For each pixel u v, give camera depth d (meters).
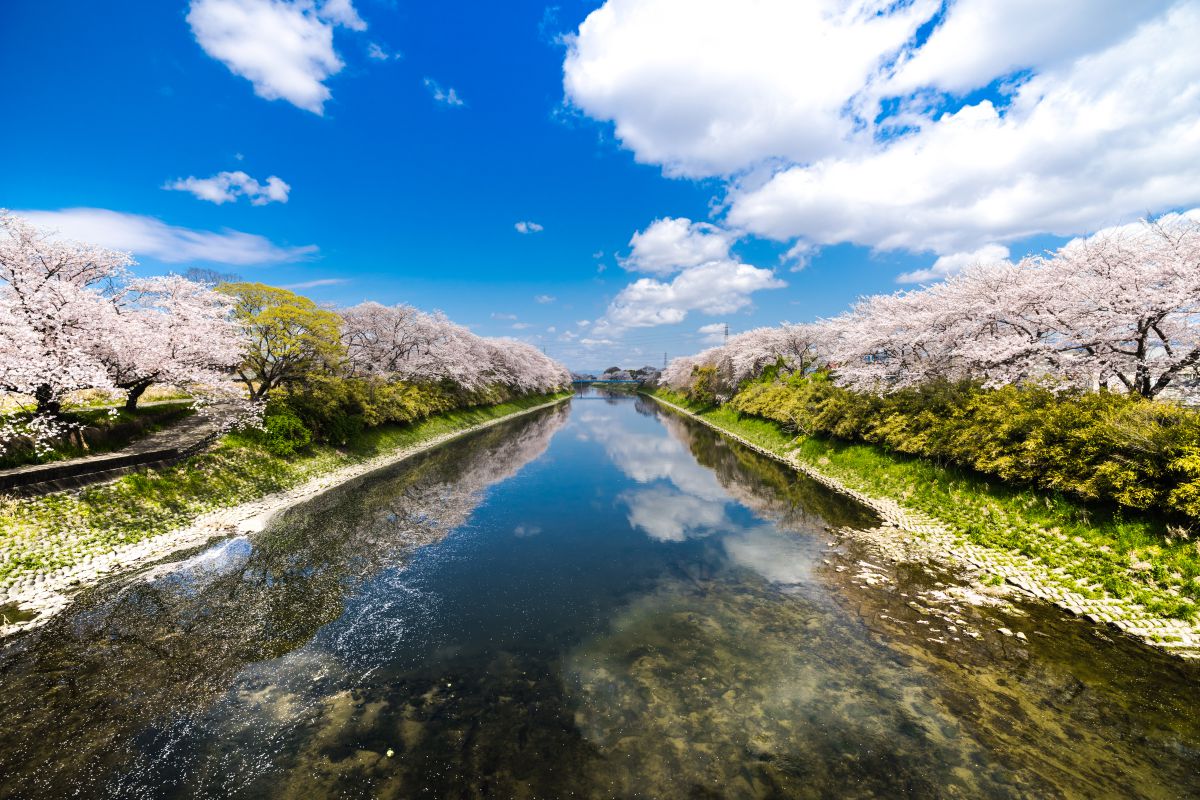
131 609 10.11
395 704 7.33
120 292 17.80
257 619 9.88
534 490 21.64
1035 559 11.41
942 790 5.72
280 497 18.91
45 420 13.64
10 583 10.24
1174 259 12.59
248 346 21.64
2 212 14.58
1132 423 10.77
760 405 36.81
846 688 7.64
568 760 6.23
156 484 15.34
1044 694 7.38
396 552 13.82
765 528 16.06
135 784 5.84
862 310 26.72
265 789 5.78
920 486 17.11
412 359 39.50
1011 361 16.78
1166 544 9.63
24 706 7.18
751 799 5.62
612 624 9.81
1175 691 7.30
